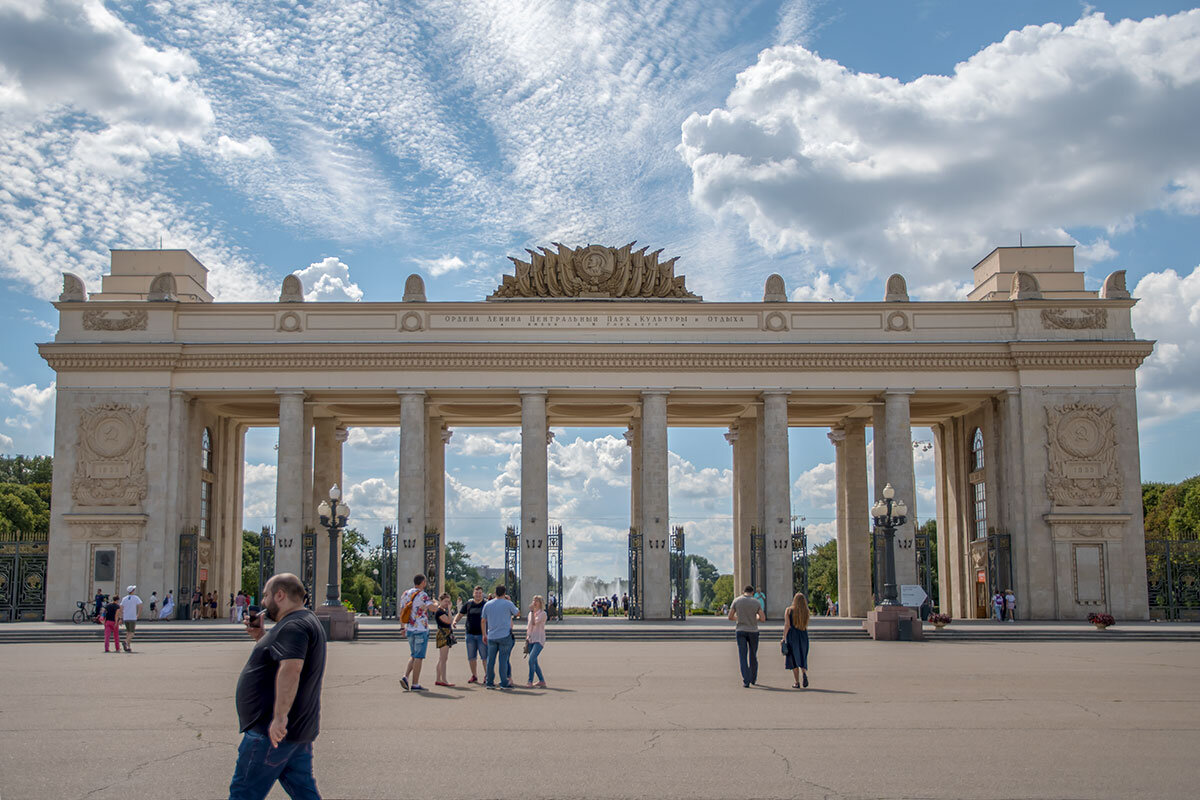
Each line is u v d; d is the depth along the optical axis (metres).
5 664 43.06
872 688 33.16
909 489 80.19
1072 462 80.38
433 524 91.50
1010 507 81.00
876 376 81.50
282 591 13.80
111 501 79.12
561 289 83.94
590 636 62.31
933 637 59.59
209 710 27.78
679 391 81.31
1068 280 87.88
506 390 81.25
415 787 18.09
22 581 79.88
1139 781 18.52
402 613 33.72
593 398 84.06
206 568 88.12
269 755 13.16
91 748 21.84
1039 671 38.94
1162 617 80.50
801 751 21.44
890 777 18.86
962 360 81.19
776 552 79.88
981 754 21.08
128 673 38.69
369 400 84.12
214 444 89.75
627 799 17.23
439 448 93.06
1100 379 81.19
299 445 80.38
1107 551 79.69
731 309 82.50
